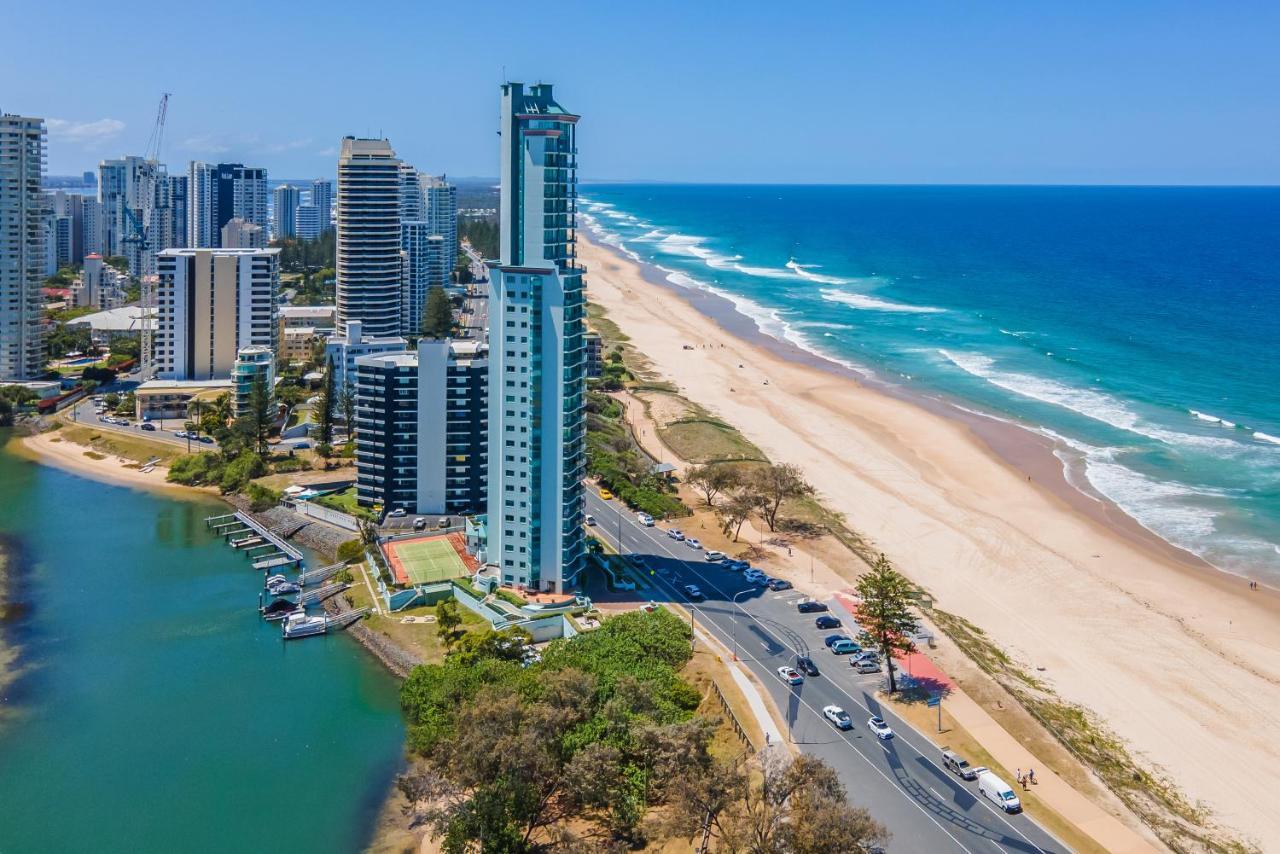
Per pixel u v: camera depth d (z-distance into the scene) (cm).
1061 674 15388
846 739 12769
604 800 10994
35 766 12950
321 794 12450
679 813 10162
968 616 17162
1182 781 12912
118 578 18762
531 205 16012
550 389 16425
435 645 15812
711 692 13725
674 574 18025
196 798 12338
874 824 9894
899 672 14600
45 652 15888
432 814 11050
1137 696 14862
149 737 13625
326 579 18475
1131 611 17488
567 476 16775
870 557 19250
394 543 19238
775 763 10844
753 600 17025
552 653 14412
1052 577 18762
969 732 13050
